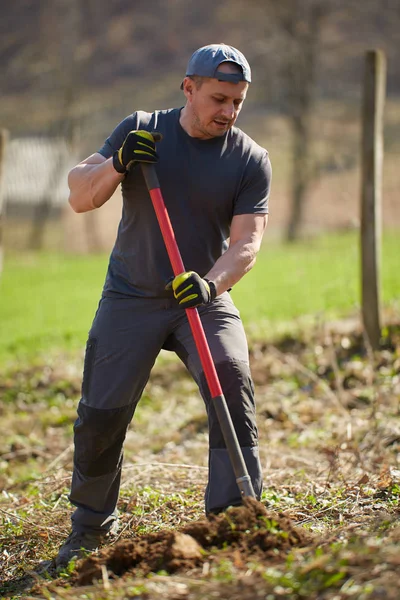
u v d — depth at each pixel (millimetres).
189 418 14570
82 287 34094
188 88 7492
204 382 7578
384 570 5809
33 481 11742
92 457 8023
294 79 54406
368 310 15844
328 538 6910
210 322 7711
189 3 110438
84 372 8055
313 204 57656
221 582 6117
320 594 5754
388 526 7164
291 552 6488
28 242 56375
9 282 36594
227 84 7227
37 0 102062
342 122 75125
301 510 8766
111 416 7855
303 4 55562
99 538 8328
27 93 93062
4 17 101938
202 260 7887
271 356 16844
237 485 7273
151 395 16359
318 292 24438
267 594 5852
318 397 14641
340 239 43406
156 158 7316
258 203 7785
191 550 6703
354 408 13562
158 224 7715
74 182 7809
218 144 7648
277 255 38656
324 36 84688
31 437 14688
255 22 78562
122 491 10227
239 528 6820
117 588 6484
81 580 6887
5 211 62062
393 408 12961
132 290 7895
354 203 57094
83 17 79500
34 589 7184
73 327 24438
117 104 90250
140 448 13453
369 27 88562
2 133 18297
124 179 7738
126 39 106312
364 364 15258
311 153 58125
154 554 6816
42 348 21641
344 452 11180
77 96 66000
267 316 21781
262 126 77750
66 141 63312
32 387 17578
